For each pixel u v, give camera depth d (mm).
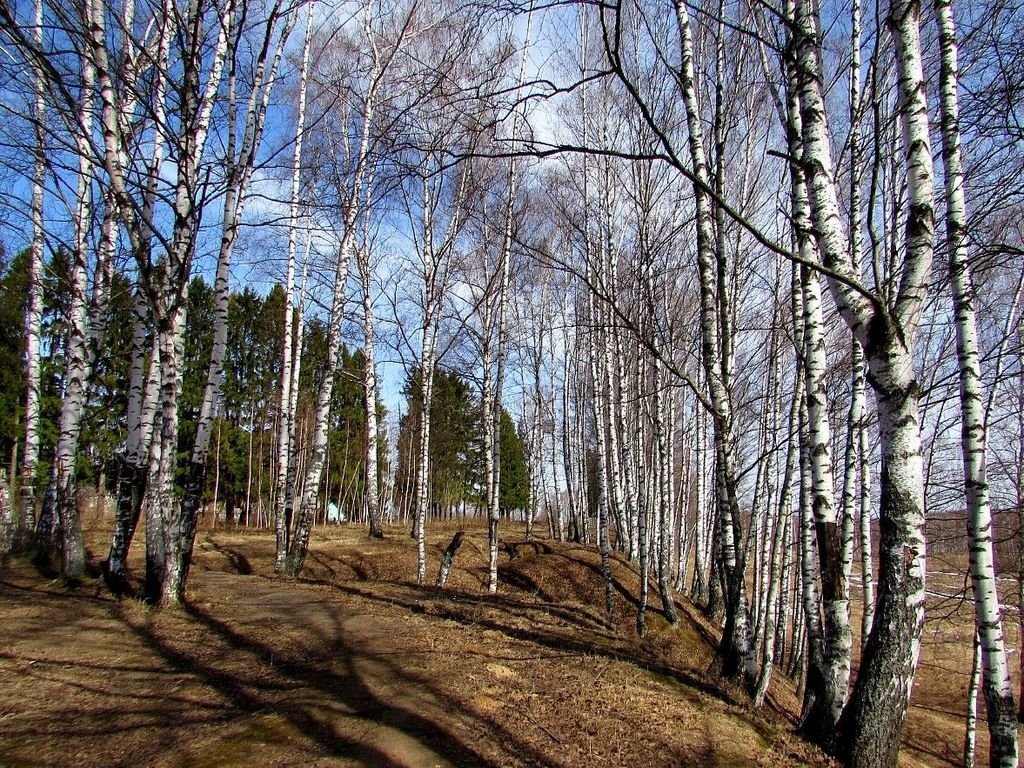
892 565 4844
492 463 13820
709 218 7910
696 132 7758
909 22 4613
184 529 8469
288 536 14672
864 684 4973
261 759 4199
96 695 5133
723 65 8375
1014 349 7504
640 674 7246
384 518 36500
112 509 22453
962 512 10555
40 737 4305
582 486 22500
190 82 7625
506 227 13422
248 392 30734
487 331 15984
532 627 9367
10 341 20766
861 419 7578
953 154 4676
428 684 5891
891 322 4484
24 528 10945
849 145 6973
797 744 5637
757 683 7285
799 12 5152
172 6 7527
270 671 5992
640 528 11703
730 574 7844
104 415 22422
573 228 13336
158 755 4180
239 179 8586
